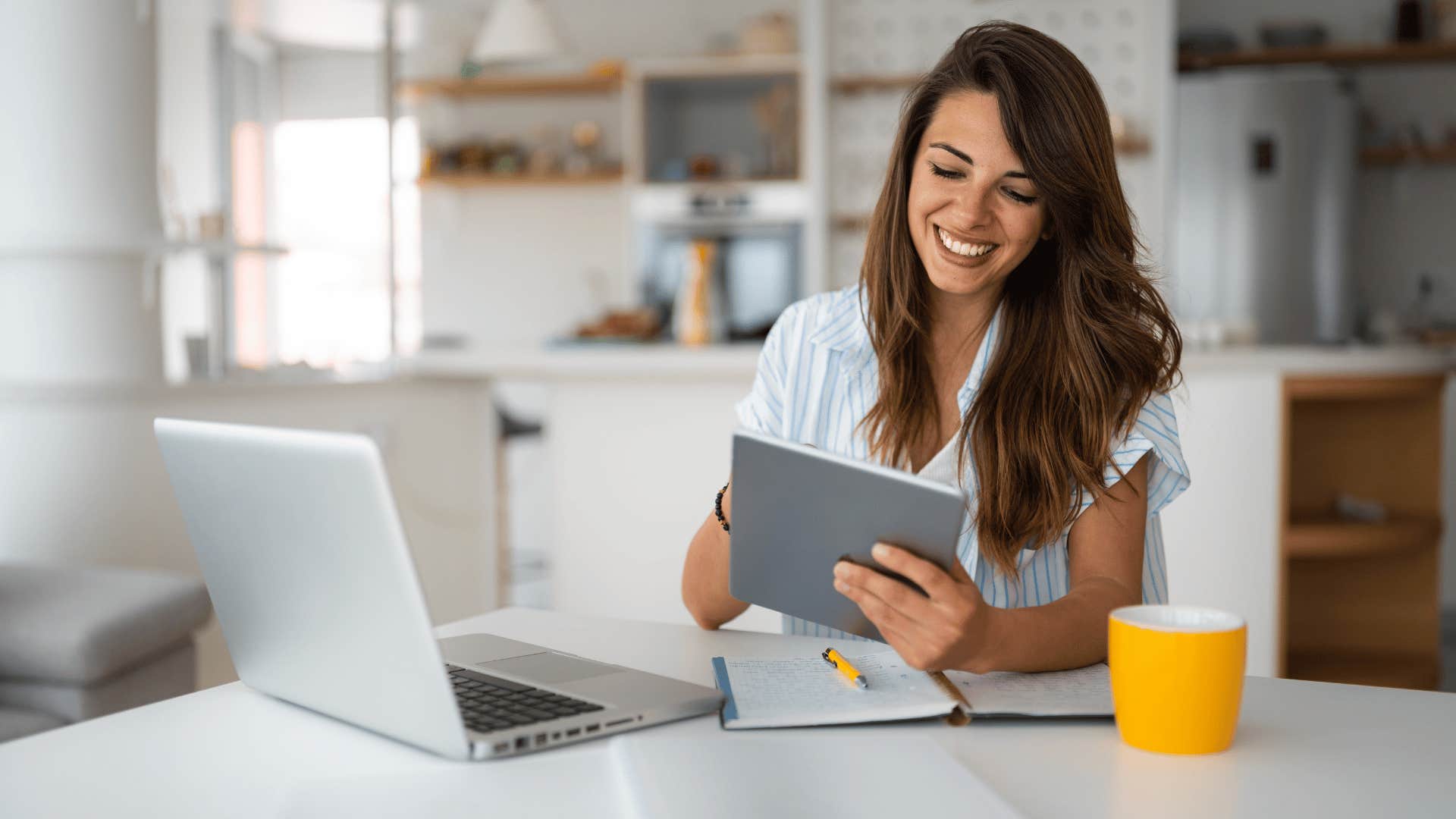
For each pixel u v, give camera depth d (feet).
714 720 3.05
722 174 18.39
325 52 20.11
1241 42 17.78
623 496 10.94
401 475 10.94
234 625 3.23
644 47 19.61
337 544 2.68
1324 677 9.98
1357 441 10.68
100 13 9.37
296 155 20.33
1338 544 9.75
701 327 11.55
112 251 9.37
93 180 9.42
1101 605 3.46
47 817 2.50
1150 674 2.78
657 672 3.48
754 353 10.37
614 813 2.45
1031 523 4.00
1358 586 10.70
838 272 17.28
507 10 13.83
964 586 2.96
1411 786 2.61
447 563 11.43
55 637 6.48
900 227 4.26
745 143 18.58
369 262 20.38
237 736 2.98
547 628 4.02
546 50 13.80
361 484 2.54
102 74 9.41
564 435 11.05
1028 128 3.77
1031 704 3.05
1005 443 4.02
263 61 20.01
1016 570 4.06
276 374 10.46
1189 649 2.74
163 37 16.85
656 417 10.87
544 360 10.76
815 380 4.55
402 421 10.93
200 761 2.81
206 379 9.80
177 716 3.13
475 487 11.71
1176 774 2.68
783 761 2.64
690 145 18.70
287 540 2.82
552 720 2.88
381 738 2.95
